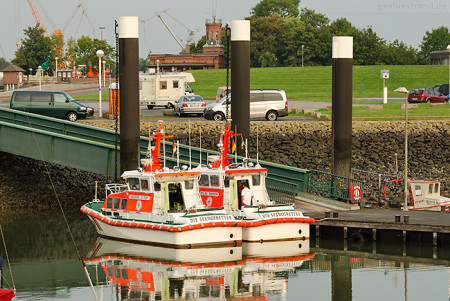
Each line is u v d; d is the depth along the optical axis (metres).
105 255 54.75
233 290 45.66
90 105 128.88
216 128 94.44
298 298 44.03
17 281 48.22
